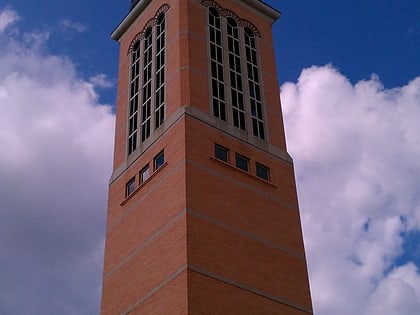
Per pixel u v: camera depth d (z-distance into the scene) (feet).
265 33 198.08
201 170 148.87
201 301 129.18
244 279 139.23
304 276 151.23
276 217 156.04
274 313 139.44
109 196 170.60
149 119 171.63
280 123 178.91
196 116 157.89
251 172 159.33
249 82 180.65
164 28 185.47
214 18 186.50
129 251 152.66
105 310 150.30
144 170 162.61
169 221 143.64
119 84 194.80
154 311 135.23
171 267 136.26
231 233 144.05
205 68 171.01
